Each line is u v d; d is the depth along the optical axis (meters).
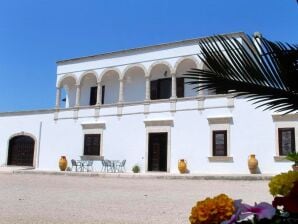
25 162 30.33
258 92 3.29
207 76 3.42
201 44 3.52
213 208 2.57
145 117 25.42
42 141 29.53
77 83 29.22
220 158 22.27
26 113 30.64
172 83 24.95
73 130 28.31
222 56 3.35
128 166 25.50
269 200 11.20
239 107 22.19
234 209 2.59
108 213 9.10
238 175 19.52
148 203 10.91
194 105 23.67
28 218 8.34
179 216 8.61
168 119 24.36
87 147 27.48
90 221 7.99
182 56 24.89
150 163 24.84
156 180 19.58
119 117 26.47
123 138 26.05
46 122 29.64
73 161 26.83
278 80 3.16
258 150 21.25
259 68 3.19
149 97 25.75
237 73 3.28
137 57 26.81
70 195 13.09
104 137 26.81
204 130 23.11
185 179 19.92
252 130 21.59
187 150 23.47
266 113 21.30
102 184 17.50
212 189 14.83
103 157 26.55
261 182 17.62
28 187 16.05
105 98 29.20
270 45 3.15
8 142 31.03
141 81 27.70
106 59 28.20
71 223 7.75
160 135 24.77
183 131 23.81
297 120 20.41
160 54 25.83
